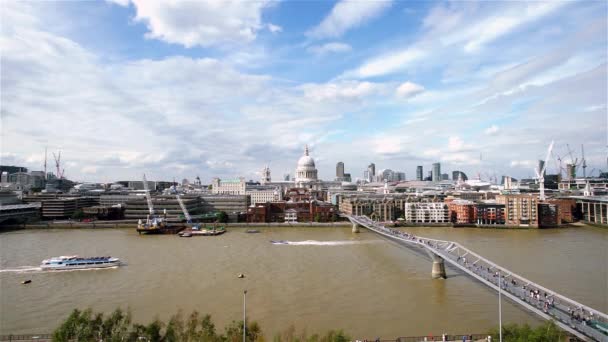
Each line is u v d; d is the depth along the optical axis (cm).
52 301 10581
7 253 17912
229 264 14825
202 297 10688
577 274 12644
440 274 12631
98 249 18900
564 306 8850
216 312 9506
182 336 6900
